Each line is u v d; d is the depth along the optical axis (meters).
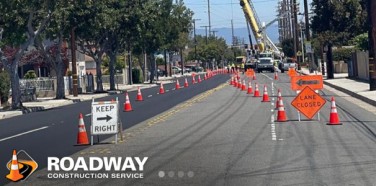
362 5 59.09
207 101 38.31
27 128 28.27
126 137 21.55
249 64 106.62
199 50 164.62
